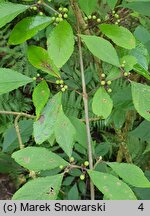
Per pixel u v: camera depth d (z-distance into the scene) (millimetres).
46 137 515
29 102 1479
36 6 568
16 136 749
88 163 498
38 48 568
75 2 617
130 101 675
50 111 527
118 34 547
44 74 1423
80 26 636
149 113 505
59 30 518
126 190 454
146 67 616
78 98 1338
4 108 1402
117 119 713
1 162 833
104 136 1303
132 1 598
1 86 520
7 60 1476
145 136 721
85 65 1374
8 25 1437
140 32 750
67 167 482
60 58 503
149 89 528
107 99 521
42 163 480
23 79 531
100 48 524
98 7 1009
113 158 1324
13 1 1146
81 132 556
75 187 817
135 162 1189
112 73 560
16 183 1273
